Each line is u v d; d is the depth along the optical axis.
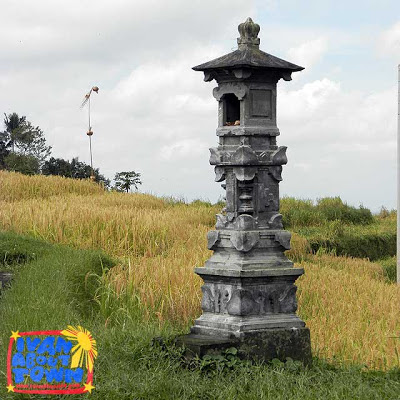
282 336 10.10
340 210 32.72
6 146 73.62
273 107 10.45
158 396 8.21
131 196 30.62
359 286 17.17
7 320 10.84
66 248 18.50
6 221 21.48
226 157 10.32
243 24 10.40
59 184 31.59
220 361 9.55
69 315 11.61
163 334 10.38
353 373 9.45
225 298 10.19
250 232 10.14
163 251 19.64
